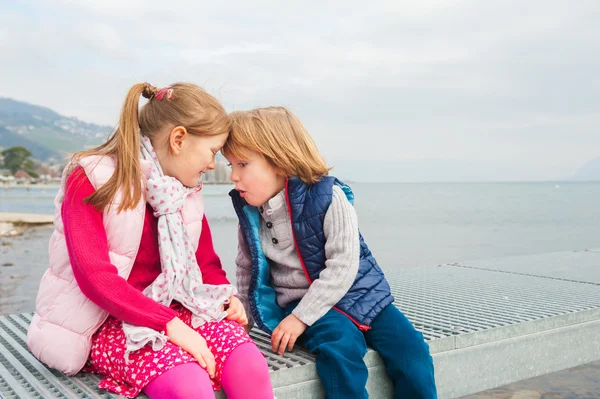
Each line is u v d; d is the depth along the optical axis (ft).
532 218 48.37
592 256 13.89
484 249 23.91
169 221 5.16
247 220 6.20
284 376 5.11
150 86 5.48
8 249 24.63
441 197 137.80
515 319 6.93
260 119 6.01
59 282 4.87
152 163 5.20
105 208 4.83
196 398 4.10
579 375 7.55
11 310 11.43
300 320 5.63
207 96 5.54
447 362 6.04
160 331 4.62
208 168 5.48
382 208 73.05
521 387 7.09
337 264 5.68
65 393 4.50
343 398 5.08
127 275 4.99
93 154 5.02
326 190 5.97
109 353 4.70
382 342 5.63
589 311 7.49
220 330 4.94
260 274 6.07
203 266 5.73
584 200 107.04
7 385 4.78
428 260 20.15
